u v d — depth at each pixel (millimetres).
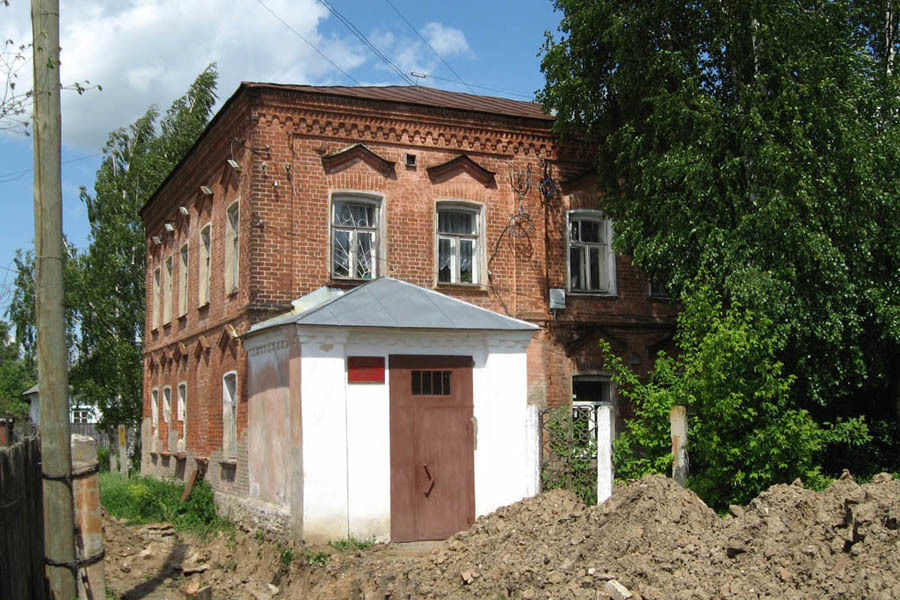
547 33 16688
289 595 11352
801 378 15039
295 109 16250
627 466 12648
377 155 16844
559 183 18547
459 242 17719
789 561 7418
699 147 14398
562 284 18297
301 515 12305
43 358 8844
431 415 13344
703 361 12289
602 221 19031
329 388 12664
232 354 16625
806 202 13242
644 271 17391
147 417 26453
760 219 13500
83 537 9383
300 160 16234
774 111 13773
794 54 13961
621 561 8297
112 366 33000
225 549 14266
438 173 17406
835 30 14219
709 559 7887
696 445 12312
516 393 13891
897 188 14156
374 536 12711
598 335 18406
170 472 22562
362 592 10195
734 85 14930
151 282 26656
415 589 9625
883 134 14148
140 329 35000
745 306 13539
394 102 17047
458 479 13367
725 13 14523
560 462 12883
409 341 13336
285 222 15945
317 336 12656
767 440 12086
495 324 13773
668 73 14781
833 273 13727
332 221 16516
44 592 9016
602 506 9555
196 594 11469
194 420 19969
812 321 14086
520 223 18031
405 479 13031
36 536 8859
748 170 14219
